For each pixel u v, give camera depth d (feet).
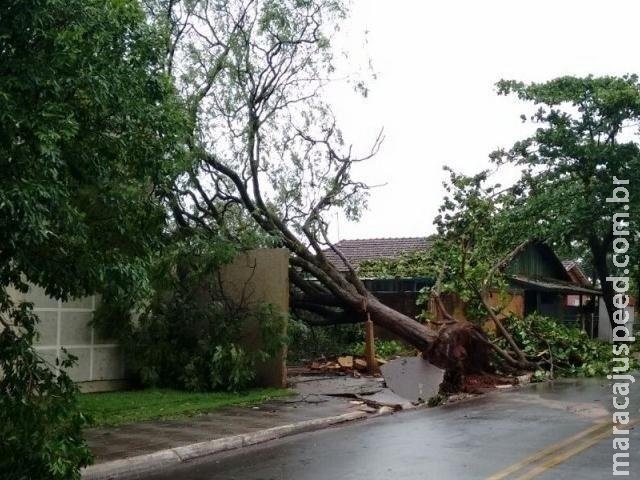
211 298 49.29
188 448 29.40
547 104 63.52
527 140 64.34
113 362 46.37
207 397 43.09
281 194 54.49
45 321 42.37
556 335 64.13
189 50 48.85
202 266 46.88
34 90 21.02
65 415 20.39
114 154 24.68
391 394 46.62
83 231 21.61
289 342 47.83
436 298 58.03
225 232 49.70
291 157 53.78
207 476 25.75
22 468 19.30
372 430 34.68
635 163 59.57
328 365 60.54
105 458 27.43
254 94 51.16
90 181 23.85
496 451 28.60
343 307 59.88
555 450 28.63
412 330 53.06
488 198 63.46
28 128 19.85
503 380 54.60
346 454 28.78
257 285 49.11
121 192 25.07
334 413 38.81
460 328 52.60
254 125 51.37
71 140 22.86
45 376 21.02
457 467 25.75
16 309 23.31
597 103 61.05
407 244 105.70
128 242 25.73
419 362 49.90
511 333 63.31
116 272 22.57
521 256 94.63
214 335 46.91
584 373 61.62
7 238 19.10
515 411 40.34
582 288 98.63
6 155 19.75
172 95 33.76
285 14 50.98
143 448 29.22
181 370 46.01
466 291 60.95
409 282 81.97
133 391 45.16
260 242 50.03
